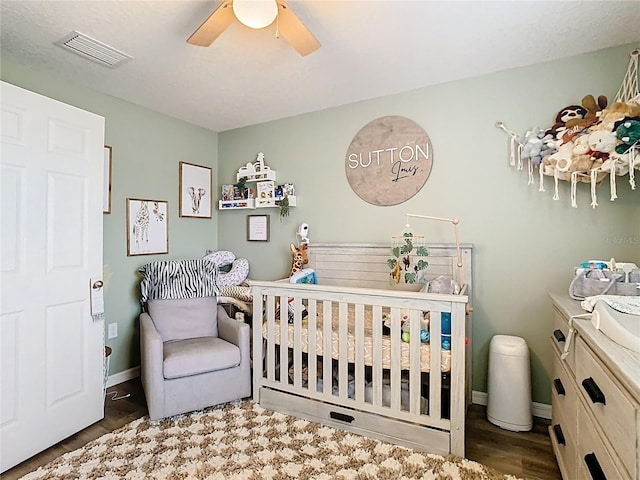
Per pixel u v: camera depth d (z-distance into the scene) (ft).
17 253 5.95
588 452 4.13
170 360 7.29
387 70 7.92
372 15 5.86
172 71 7.89
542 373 7.70
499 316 8.11
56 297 6.53
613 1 5.49
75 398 6.86
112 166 9.27
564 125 7.06
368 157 9.62
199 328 9.03
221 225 12.43
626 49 6.91
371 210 9.62
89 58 7.29
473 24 6.14
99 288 7.34
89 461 5.97
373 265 9.38
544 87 7.60
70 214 6.80
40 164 6.28
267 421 7.25
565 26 6.22
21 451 5.92
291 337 7.66
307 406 7.31
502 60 7.50
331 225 10.25
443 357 6.17
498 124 8.04
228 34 6.45
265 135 11.43
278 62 7.51
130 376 9.78
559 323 5.85
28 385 6.06
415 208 9.00
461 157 8.46
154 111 10.36
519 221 7.91
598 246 7.22
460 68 7.85
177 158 11.08
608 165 6.20
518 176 7.89
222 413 7.59
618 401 3.23
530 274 7.82
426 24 6.13
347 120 9.95
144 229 10.09
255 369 8.07
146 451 6.23
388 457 6.04
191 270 9.56
